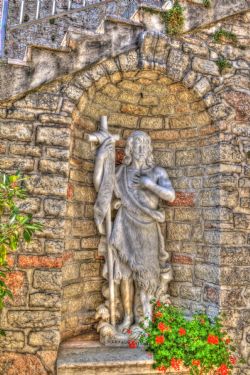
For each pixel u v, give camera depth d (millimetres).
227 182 3150
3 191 2367
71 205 3131
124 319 3299
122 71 3012
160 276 3422
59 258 2758
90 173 3441
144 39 2979
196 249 3398
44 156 2814
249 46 3332
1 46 2951
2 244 2205
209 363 2857
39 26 4676
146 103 3516
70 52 2861
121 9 4391
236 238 3137
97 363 2746
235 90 3246
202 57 3189
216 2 3215
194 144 3498
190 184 3508
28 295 2697
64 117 2865
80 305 3311
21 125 2797
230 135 3197
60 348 3021
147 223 3375
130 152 3506
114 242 3264
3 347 2637
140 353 2973
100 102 3344
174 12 3082
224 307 3049
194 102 3297
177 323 3045
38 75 2801
